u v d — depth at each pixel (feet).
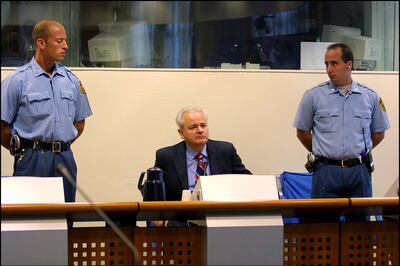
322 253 12.81
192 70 18.47
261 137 18.70
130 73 18.22
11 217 11.44
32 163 14.38
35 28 14.66
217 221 12.02
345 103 15.39
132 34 19.38
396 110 19.19
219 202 11.85
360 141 15.30
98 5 28.12
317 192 15.43
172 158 14.65
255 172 18.69
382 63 19.69
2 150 17.44
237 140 18.62
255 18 20.49
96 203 11.56
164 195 13.51
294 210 12.42
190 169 14.74
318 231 12.78
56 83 14.71
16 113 14.56
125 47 19.13
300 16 21.97
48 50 14.52
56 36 14.52
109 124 18.12
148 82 18.28
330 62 15.39
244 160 18.65
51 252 11.46
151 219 13.30
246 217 12.12
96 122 18.06
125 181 18.15
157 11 27.27
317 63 19.42
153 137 18.30
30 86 14.47
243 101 18.65
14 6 18.98
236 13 31.12
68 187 14.58
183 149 14.78
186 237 12.38
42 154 14.43
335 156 15.23
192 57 19.75
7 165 17.49
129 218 12.70
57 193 12.26
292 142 18.79
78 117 15.35
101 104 18.08
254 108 18.69
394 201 12.36
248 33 20.18
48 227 11.47
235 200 12.41
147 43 19.48
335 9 21.27
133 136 18.21
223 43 19.94
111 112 18.12
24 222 11.46
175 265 12.38
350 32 20.16
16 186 12.12
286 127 18.79
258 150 18.70
